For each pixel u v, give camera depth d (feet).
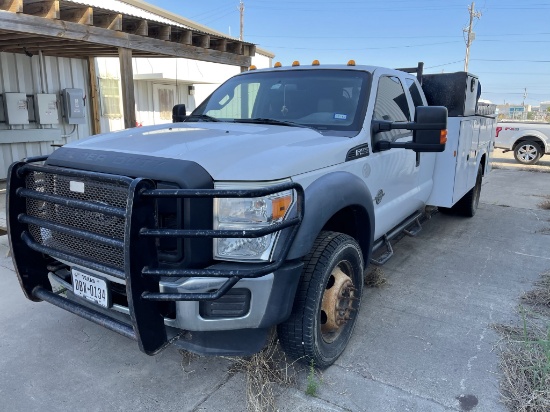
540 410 8.43
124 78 24.79
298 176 8.48
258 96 13.16
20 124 31.27
